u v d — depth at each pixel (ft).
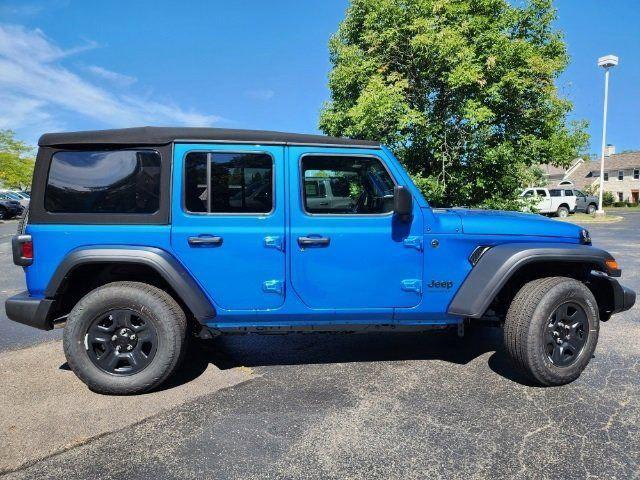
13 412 10.07
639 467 7.97
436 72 34.32
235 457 8.34
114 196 10.77
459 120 34.53
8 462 8.20
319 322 11.62
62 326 11.50
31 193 10.71
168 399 10.73
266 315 11.24
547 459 8.21
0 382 11.71
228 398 10.76
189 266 10.85
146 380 10.78
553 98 35.12
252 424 9.53
